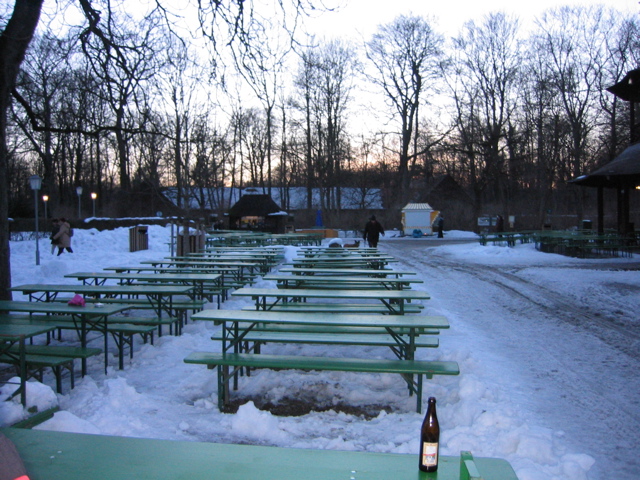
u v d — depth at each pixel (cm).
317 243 3052
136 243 2123
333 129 4988
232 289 1212
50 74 941
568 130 4325
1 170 780
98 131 958
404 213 4331
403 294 691
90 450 278
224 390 514
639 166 2081
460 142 4691
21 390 430
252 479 246
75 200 4472
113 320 719
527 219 4697
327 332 611
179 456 271
